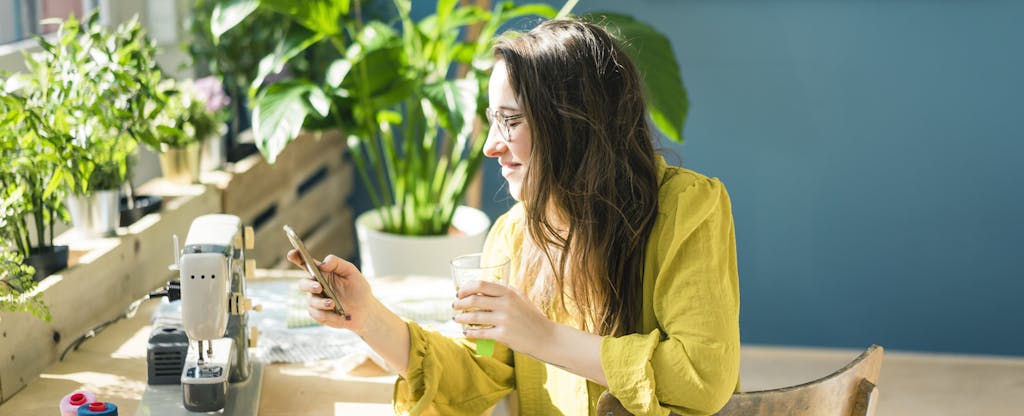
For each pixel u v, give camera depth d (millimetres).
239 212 2555
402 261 2730
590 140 1229
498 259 1457
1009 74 3254
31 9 2203
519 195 1278
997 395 3180
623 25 2580
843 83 3324
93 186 1815
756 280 3502
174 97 2285
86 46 1711
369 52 2471
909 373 3338
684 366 1152
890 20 3264
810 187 3412
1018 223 3352
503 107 1242
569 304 1373
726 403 1148
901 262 3432
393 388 1476
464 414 1418
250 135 2998
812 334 3518
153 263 1984
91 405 1302
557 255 1355
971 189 3350
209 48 2770
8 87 1623
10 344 1483
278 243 2918
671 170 1301
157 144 1846
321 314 1299
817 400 1167
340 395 1500
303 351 1663
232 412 1382
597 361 1174
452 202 2834
